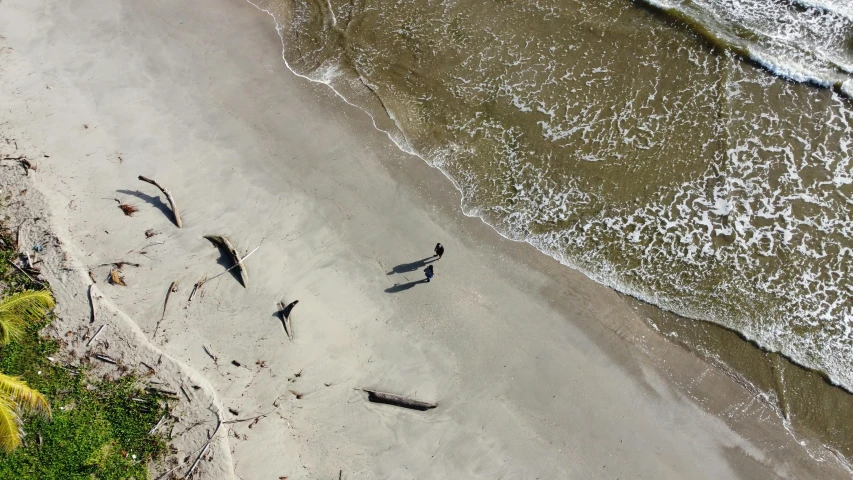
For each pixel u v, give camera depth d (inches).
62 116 807.7
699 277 708.7
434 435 613.0
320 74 882.8
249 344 647.8
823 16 857.5
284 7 960.9
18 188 737.6
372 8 956.0
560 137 813.9
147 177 761.0
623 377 646.5
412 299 685.3
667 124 810.8
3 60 861.8
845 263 703.7
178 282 682.8
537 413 625.0
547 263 719.1
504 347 658.8
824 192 745.6
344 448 604.1
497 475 596.7
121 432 589.6
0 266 681.0
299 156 791.7
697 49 860.6
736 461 605.0
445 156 804.6
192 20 928.9
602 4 919.7
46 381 613.3
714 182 764.0
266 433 599.2
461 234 737.6
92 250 697.6
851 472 597.6
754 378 649.6
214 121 818.2
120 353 628.7
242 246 712.4
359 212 746.8
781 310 683.4
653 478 597.3
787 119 796.6
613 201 762.2
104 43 892.6
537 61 880.9
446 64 890.1
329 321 666.2
